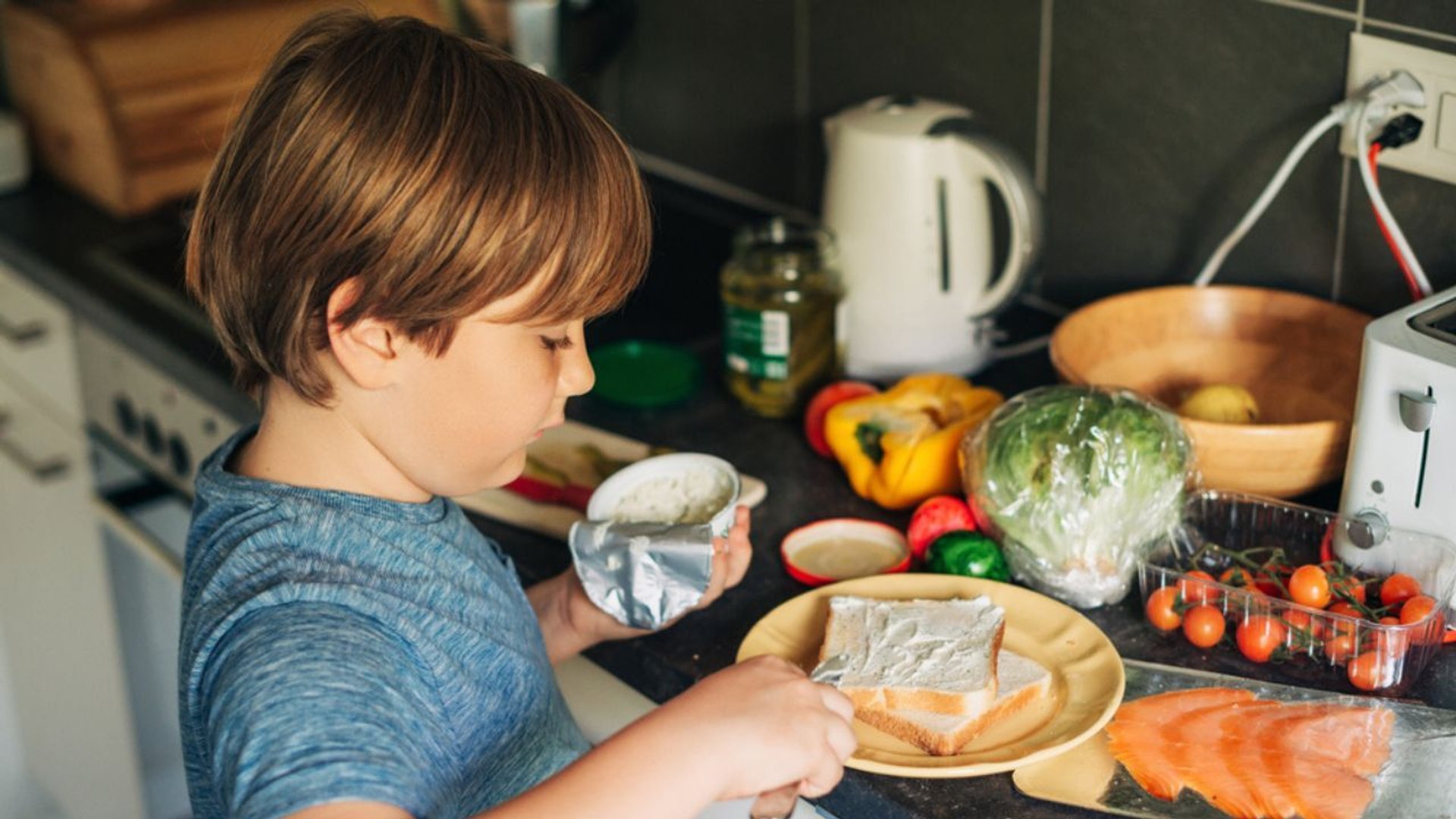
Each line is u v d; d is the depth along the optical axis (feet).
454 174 2.50
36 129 7.02
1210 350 4.48
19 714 7.43
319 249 2.54
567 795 2.48
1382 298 4.25
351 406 2.77
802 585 3.83
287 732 2.37
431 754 2.59
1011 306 4.88
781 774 2.68
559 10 6.19
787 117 5.95
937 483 4.07
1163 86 4.59
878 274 4.67
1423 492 3.39
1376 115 4.03
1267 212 4.45
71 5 6.78
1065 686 3.29
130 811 7.02
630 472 3.94
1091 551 3.59
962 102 5.24
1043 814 2.95
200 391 5.15
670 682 3.53
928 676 3.20
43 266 6.08
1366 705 3.25
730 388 4.82
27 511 6.77
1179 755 3.10
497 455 2.84
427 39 2.67
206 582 2.74
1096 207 4.96
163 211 6.61
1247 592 3.40
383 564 2.81
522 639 3.15
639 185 2.78
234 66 6.60
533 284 2.63
